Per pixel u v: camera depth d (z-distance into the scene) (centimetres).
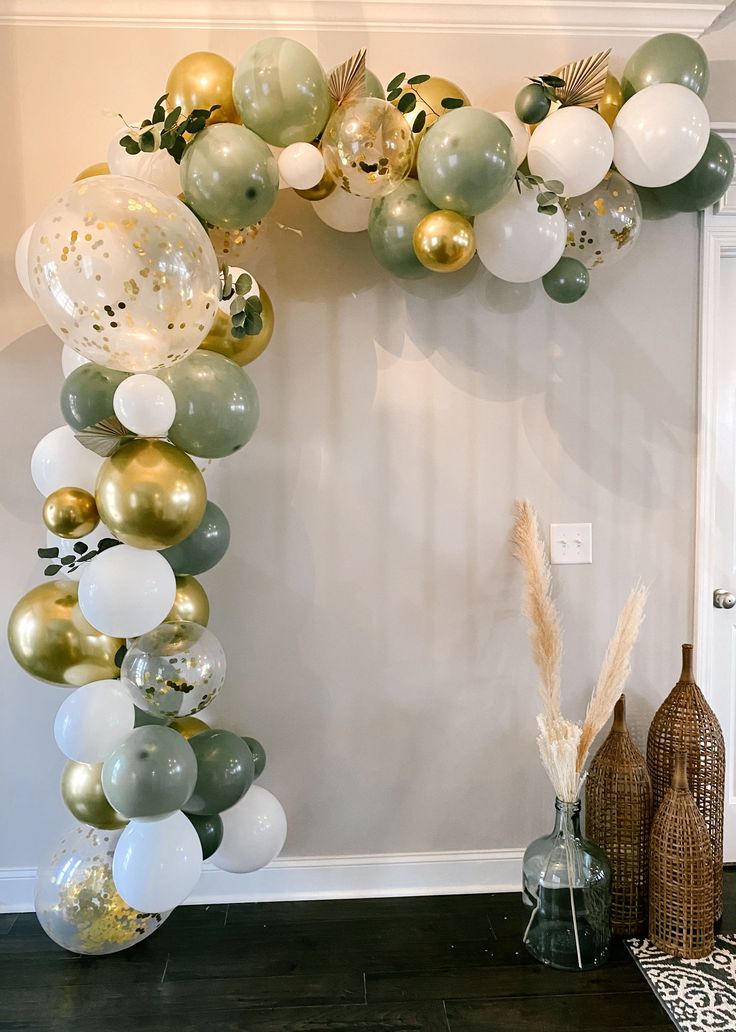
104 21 203
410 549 220
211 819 180
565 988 186
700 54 186
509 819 228
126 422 156
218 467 214
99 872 181
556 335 218
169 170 175
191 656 165
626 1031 172
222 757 175
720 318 232
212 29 205
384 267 194
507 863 228
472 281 215
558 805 197
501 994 184
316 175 175
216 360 170
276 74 165
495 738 226
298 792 224
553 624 202
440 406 217
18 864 220
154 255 144
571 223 190
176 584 183
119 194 146
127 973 192
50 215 147
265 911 219
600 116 181
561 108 181
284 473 216
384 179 169
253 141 165
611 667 201
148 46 204
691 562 227
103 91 204
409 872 227
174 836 164
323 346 214
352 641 221
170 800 159
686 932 195
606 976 190
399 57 208
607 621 226
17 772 218
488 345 217
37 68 204
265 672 220
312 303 212
